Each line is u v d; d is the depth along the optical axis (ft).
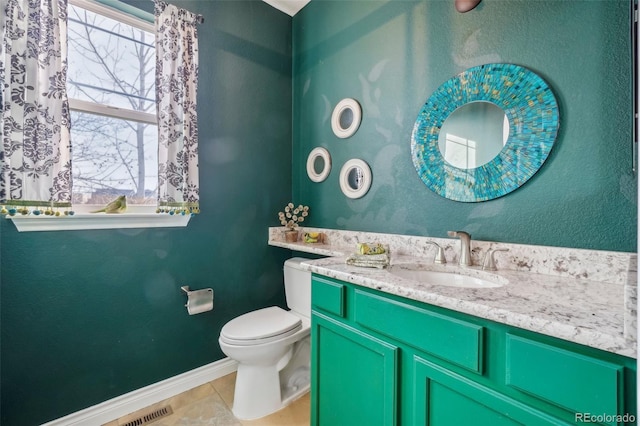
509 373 2.31
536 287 2.97
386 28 5.41
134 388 5.15
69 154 4.35
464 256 4.03
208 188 5.99
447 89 4.50
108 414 4.86
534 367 2.18
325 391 4.03
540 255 3.59
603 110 3.18
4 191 3.89
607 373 1.87
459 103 4.36
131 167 5.37
